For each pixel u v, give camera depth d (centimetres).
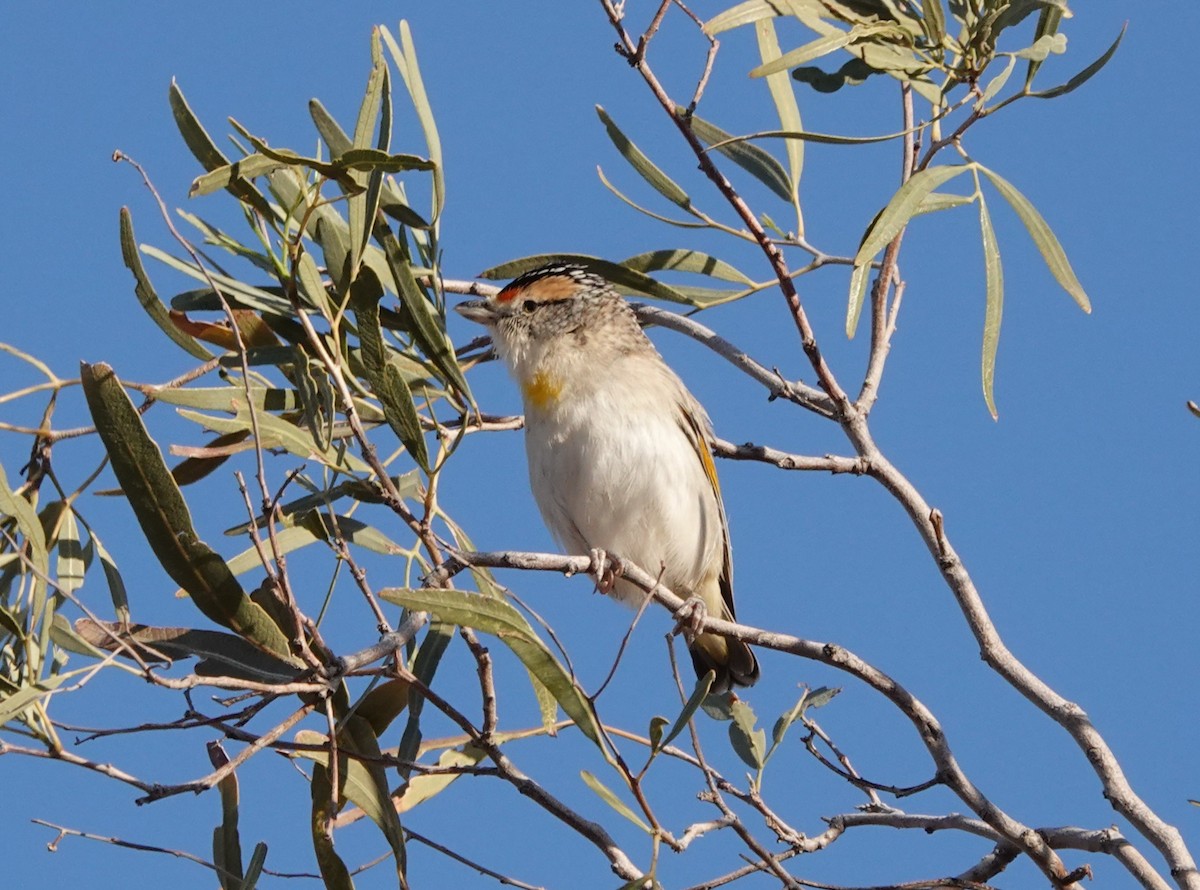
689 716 784
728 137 1140
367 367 883
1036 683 929
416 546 966
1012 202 916
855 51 966
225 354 955
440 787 988
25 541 889
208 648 828
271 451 987
